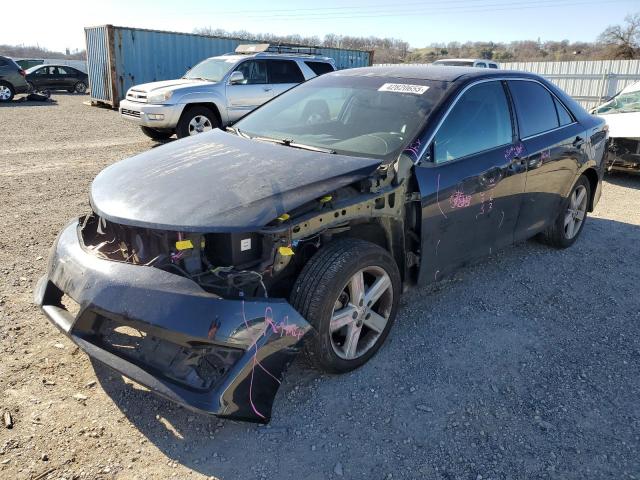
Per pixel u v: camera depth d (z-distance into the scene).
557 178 4.67
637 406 2.96
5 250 4.72
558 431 2.75
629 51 41.09
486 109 3.94
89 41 18.16
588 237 5.78
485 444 2.64
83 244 2.97
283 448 2.57
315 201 2.78
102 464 2.40
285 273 2.90
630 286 4.55
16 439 2.51
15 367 3.05
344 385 3.04
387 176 3.15
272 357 2.51
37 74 25.55
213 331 2.39
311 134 3.79
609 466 2.53
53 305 2.98
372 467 2.47
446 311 3.96
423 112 3.56
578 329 3.79
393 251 3.37
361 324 3.10
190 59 18.17
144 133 11.50
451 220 3.55
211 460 2.47
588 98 18.00
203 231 2.52
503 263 4.93
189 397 2.36
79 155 9.53
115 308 2.52
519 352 3.46
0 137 11.30
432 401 2.94
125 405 2.80
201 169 3.10
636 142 7.92
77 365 3.11
